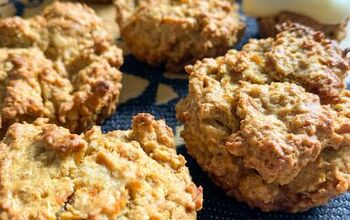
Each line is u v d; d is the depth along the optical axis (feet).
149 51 0.90
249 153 0.66
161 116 0.86
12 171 0.61
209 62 0.79
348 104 0.73
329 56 0.78
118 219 0.59
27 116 0.75
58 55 0.82
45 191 0.60
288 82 0.75
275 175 0.65
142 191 0.62
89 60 0.83
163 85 0.90
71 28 0.85
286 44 0.80
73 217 0.58
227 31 0.89
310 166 0.69
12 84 0.76
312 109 0.69
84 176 0.62
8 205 0.58
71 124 0.78
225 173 0.71
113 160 0.63
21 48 0.83
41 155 0.63
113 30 0.98
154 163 0.66
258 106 0.70
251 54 0.79
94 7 1.02
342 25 0.94
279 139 0.65
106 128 0.83
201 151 0.73
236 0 1.06
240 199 0.73
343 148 0.70
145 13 0.90
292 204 0.71
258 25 0.98
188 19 0.88
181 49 0.88
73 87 0.80
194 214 0.63
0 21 0.85
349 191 0.73
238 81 0.76
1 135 0.74
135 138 0.69
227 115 0.71
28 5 1.02
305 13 0.92
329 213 0.74
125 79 0.91
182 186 0.65
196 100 0.73
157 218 0.60
